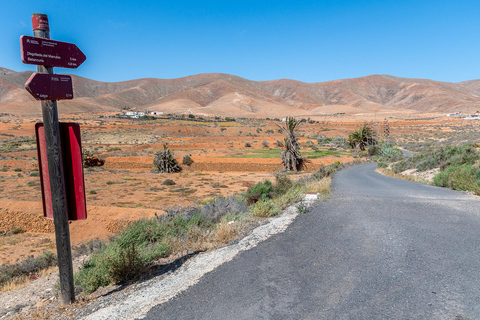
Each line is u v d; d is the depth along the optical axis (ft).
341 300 11.00
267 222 23.89
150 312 11.60
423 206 26.61
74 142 13.43
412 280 12.05
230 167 210.38
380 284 11.92
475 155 61.21
